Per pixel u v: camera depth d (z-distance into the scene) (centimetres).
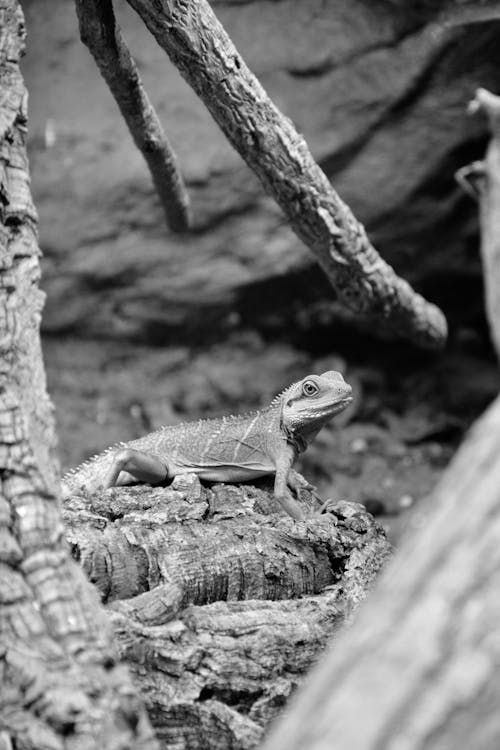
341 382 814
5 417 465
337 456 1498
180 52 707
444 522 322
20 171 525
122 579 589
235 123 753
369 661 308
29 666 414
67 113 1569
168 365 1645
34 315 508
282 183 795
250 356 1661
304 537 659
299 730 307
